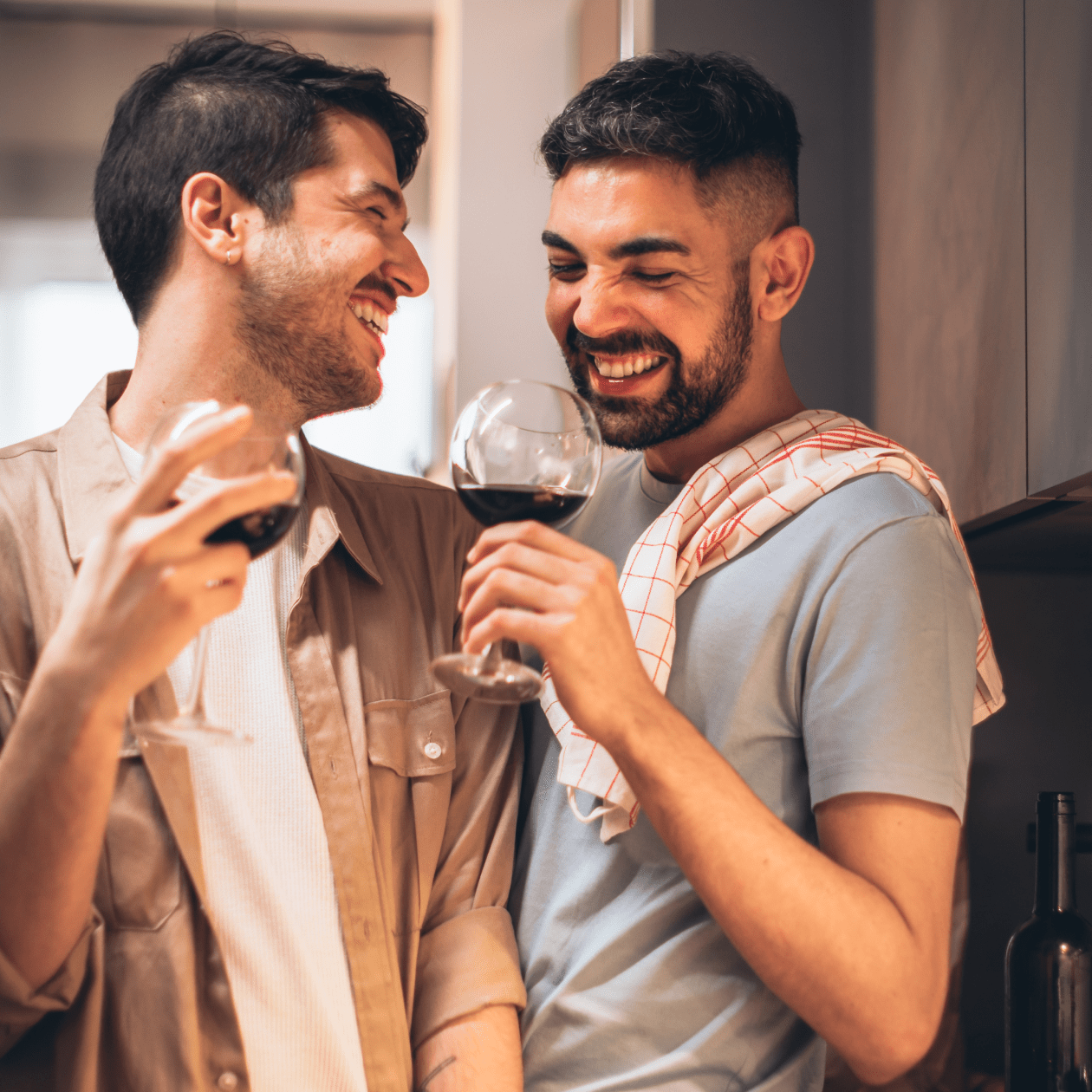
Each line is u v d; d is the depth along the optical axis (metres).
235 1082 0.96
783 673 1.04
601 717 0.88
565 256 1.13
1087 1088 1.20
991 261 1.27
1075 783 1.64
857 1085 1.32
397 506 1.23
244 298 1.10
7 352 2.72
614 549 1.23
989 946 1.61
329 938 1.01
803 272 1.17
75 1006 0.93
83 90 2.77
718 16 1.71
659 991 1.00
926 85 1.46
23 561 1.03
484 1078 1.00
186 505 0.71
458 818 1.13
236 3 2.75
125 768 0.98
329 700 1.06
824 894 0.88
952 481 1.39
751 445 1.14
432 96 2.71
